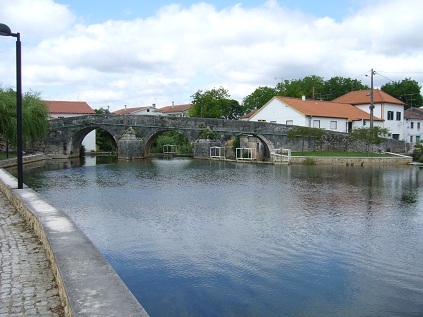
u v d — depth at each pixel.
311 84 87.81
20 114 14.18
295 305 9.02
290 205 19.86
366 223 16.20
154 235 14.28
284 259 11.92
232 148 58.66
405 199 21.78
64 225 8.62
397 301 9.30
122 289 5.09
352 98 66.75
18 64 13.96
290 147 50.56
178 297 9.41
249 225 15.79
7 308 5.98
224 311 8.75
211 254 12.29
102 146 76.31
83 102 84.12
